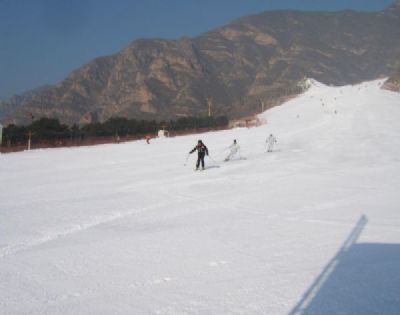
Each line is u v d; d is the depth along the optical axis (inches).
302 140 1779.0
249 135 2079.2
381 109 3134.8
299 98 6131.9
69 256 378.6
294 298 278.1
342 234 440.5
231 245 405.7
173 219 526.9
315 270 330.0
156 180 857.5
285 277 316.5
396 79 6668.3
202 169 981.2
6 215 553.3
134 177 909.2
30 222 513.0
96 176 940.0
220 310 263.4
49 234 457.1
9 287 308.0
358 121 2503.7
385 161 1115.3
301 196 663.1
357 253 372.5
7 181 883.4
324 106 3991.1
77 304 277.7
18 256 380.5
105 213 564.1
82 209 591.2
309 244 405.1
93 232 466.3
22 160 1310.3
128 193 722.8
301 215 535.8
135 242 421.7
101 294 293.1
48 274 333.7
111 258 371.6
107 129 2544.3
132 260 365.1
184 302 276.5
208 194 700.0
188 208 592.7
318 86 7386.8
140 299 283.1
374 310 257.3
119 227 488.7
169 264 352.8
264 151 1416.1
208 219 522.9
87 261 364.2
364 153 1318.9
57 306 275.4
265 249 390.9
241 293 288.7
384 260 350.3
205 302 275.7
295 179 834.2
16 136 1972.2
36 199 676.1
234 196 676.1
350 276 314.7
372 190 705.6
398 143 1578.5
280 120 3324.3
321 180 816.9
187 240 426.3
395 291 284.4
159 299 282.4
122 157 1341.0
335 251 380.5
